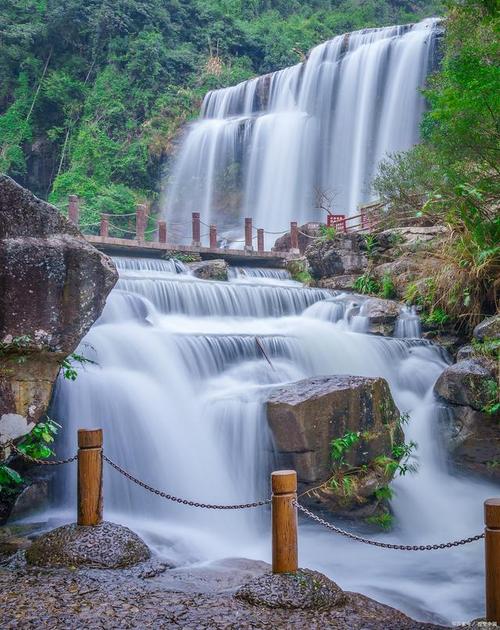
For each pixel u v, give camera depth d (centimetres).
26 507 702
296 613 460
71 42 4250
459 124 1141
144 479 832
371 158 3130
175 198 3766
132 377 895
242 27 4906
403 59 3100
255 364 1059
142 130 3991
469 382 997
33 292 633
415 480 955
